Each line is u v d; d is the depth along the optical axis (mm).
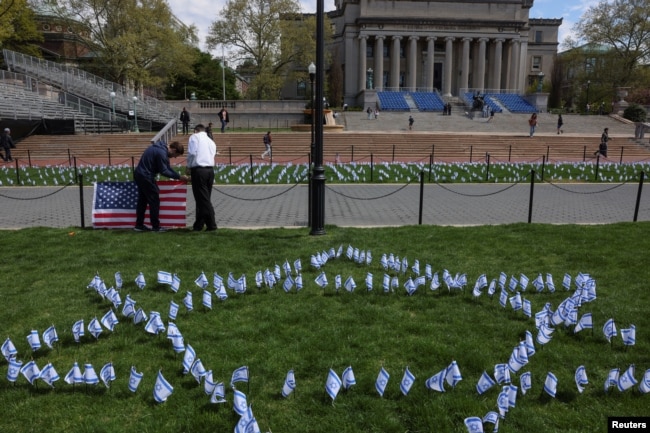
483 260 7531
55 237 8891
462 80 66875
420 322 5227
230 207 12836
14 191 15531
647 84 61062
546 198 14500
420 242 8648
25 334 4930
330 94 64625
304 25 57406
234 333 4938
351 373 3832
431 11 66375
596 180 18734
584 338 4875
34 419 3547
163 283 6277
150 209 9500
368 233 9344
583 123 44531
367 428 3439
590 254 7762
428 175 19312
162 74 59062
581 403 3754
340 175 18625
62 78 43344
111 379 3965
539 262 7402
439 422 3467
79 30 52719
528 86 81250
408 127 43375
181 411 3609
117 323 5211
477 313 5520
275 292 6180
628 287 6293
